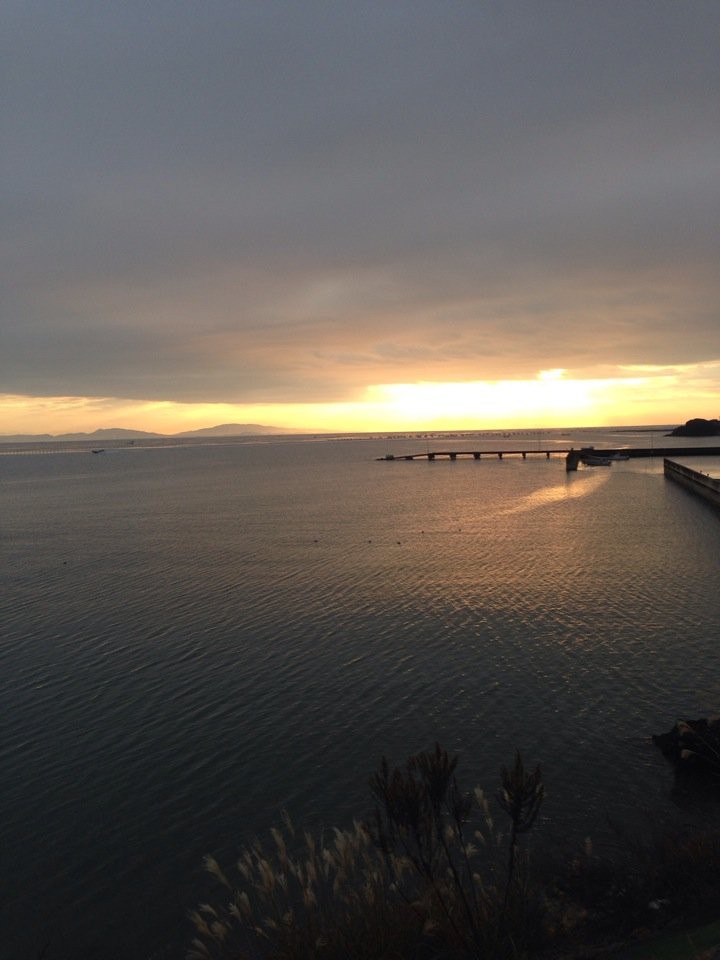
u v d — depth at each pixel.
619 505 55.84
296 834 11.55
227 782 13.41
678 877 8.04
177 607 26.66
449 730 15.21
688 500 57.72
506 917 6.92
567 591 26.84
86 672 19.62
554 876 8.73
